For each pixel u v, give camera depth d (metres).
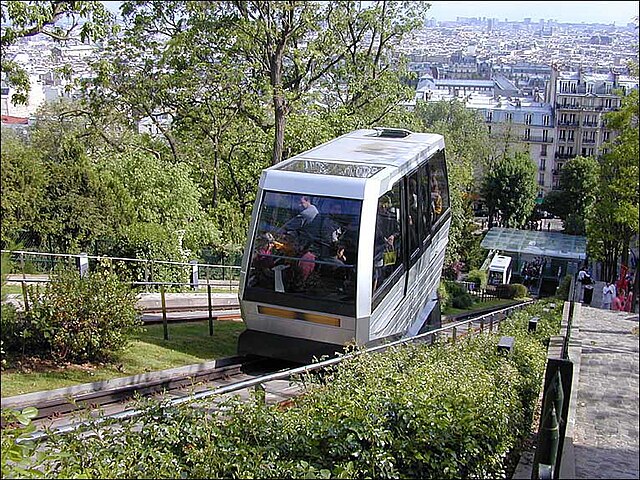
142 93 29.33
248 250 12.20
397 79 31.88
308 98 28.17
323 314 11.73
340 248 11.65
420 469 5.81
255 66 27.67
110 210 24.30
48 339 10.33
